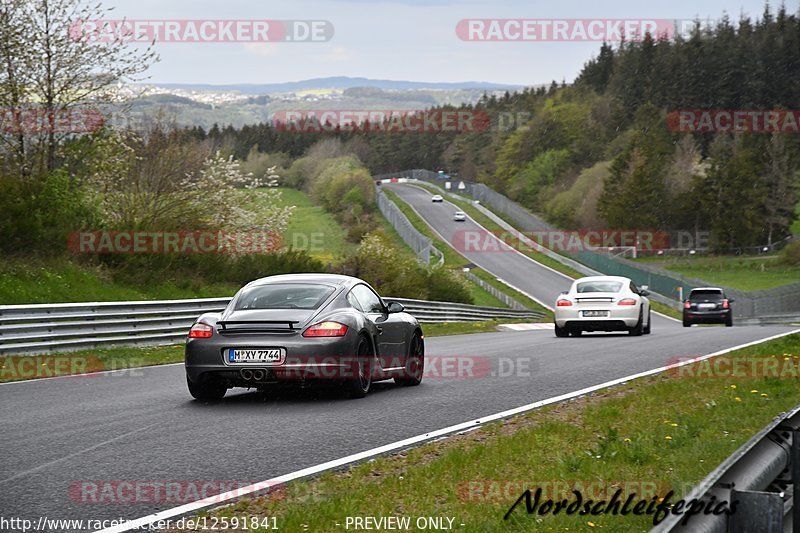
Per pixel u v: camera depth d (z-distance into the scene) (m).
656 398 11.37
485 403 11.28
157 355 19.16
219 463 7.55
